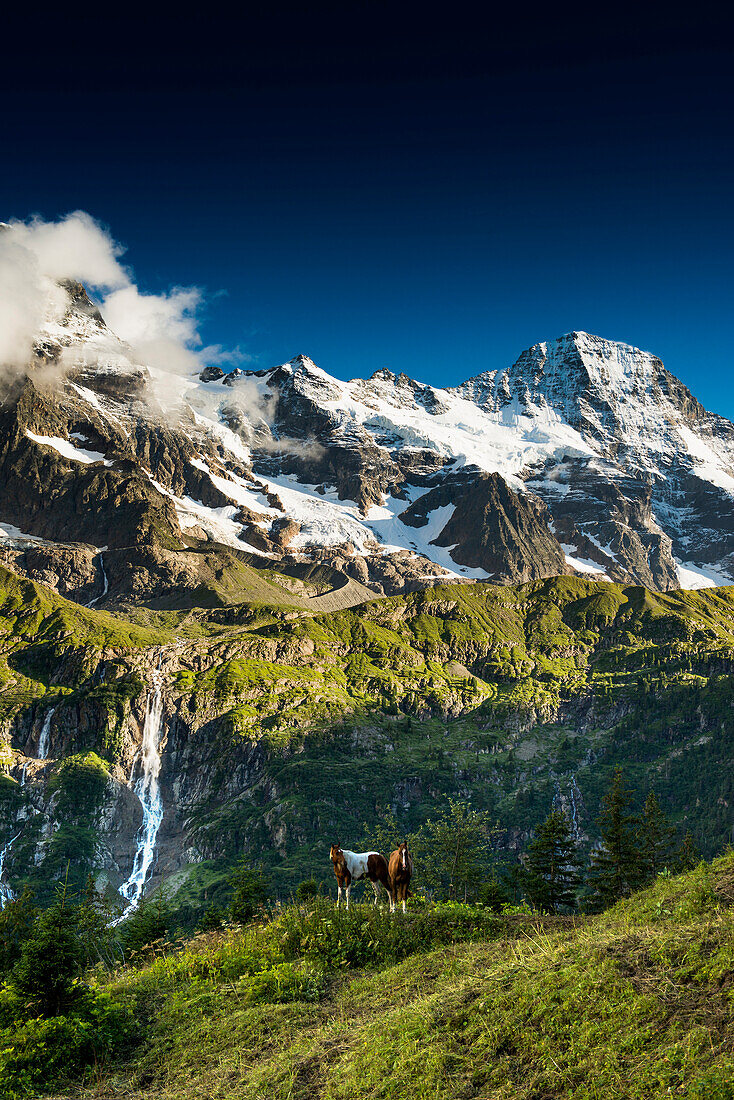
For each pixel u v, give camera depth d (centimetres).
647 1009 1107
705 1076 931
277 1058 1466
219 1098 1380
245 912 6512
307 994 1830
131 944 5550
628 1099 965
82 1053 1747
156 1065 1662
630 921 1714
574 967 1289
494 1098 1075
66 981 1930
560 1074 1060
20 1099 1546
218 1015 1828
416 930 2128
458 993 1416
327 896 2689
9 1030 1753
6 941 2809
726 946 1174
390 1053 1281
